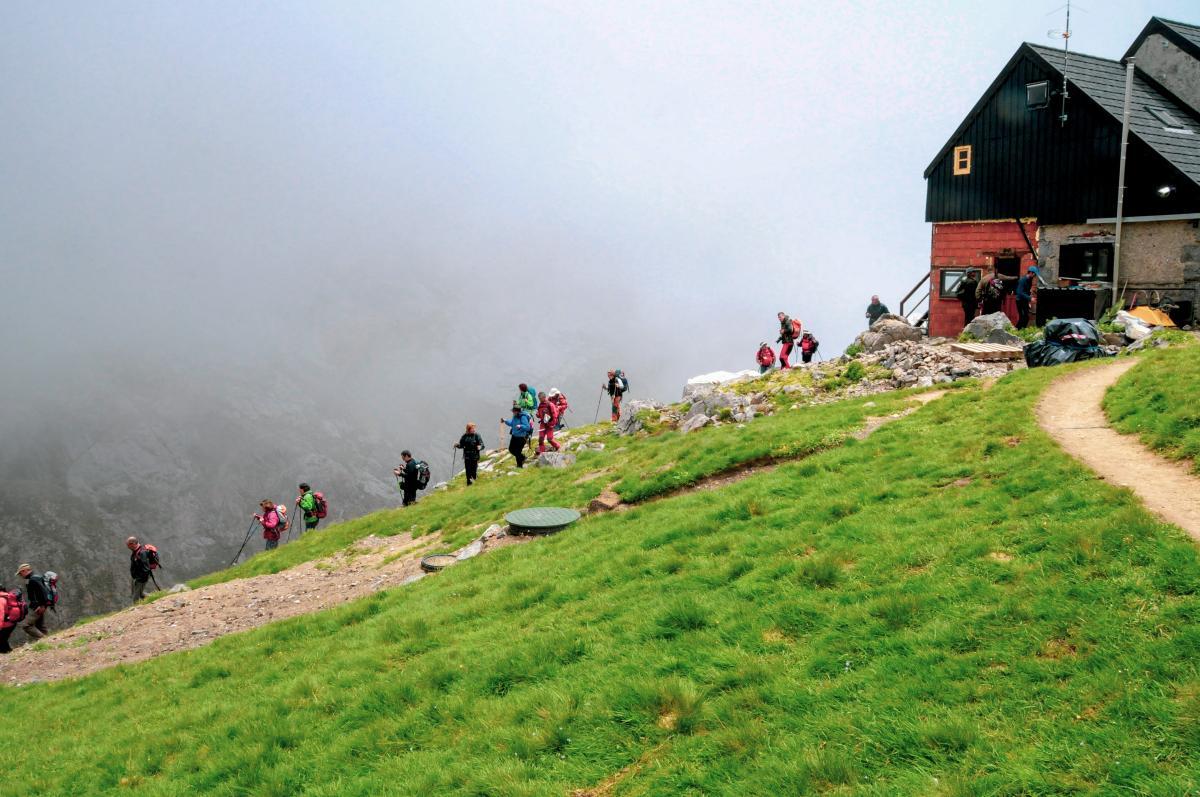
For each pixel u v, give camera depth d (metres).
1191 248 28.14
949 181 35.50
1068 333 21.97
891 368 28.11
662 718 7.98
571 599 12.07
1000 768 5.84
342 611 15.62
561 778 7.49
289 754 9.52
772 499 13.64
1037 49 32.25
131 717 12.89
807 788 6.22
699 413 29.09
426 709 9.58
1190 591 7.12
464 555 18.33
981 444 13.19
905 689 7.13
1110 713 6.05
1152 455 11.17
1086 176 30.88
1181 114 33.19
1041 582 8.04
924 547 9.74
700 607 9.91
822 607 9.04
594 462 24.73
